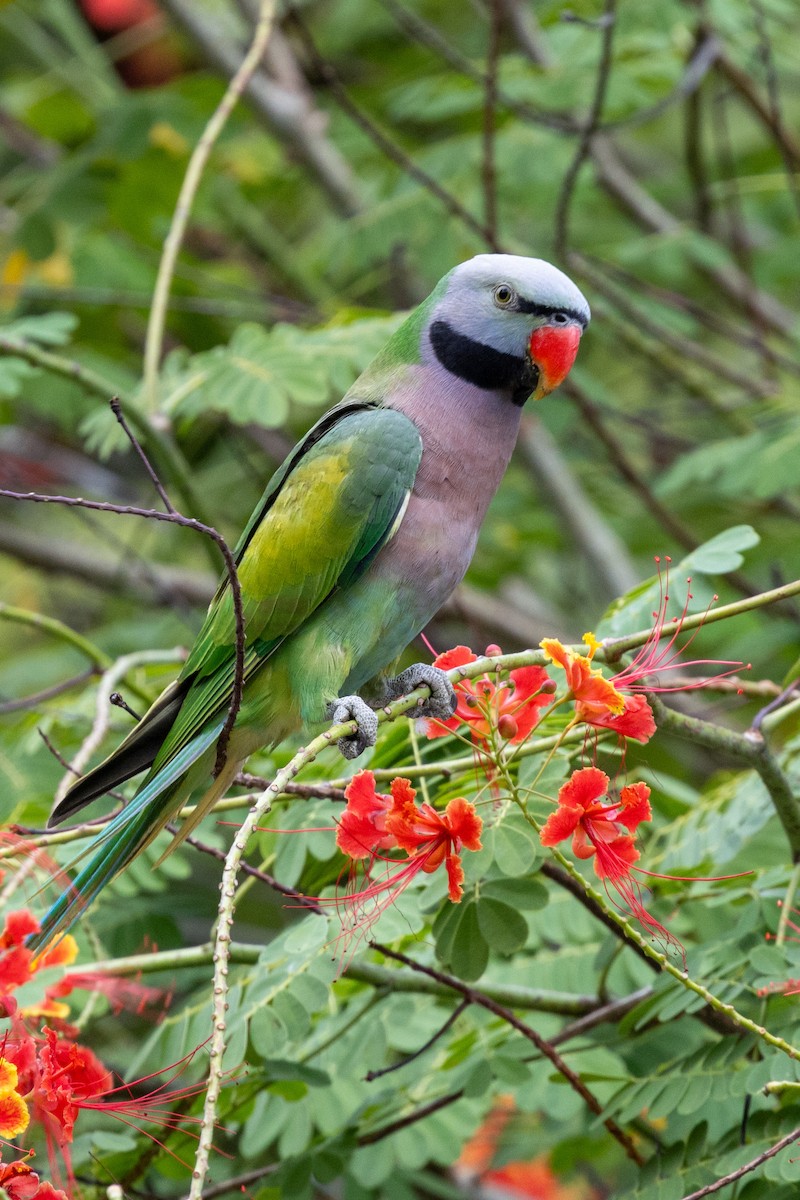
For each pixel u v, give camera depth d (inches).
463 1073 280.1
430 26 611.8
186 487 386.0
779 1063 233.6
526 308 285.7
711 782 347.3
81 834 259.6
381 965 289.1
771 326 582.9
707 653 498.6
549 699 231.6
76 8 583.8
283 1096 284.2
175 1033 267.4
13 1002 213.6
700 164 530.6
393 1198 290.8
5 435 617.0
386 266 546.6
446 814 214.7
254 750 293.9
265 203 628.7
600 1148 328.8
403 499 283.1
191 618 493.4
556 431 494.9
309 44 437.1
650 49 514.0
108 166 529.0
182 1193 323.0
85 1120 306.3
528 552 575.8
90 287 530.0
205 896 372.5
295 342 404.2
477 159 493.0
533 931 299.0
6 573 648.4
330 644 284.7
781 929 250.5
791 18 543.5
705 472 448.5
